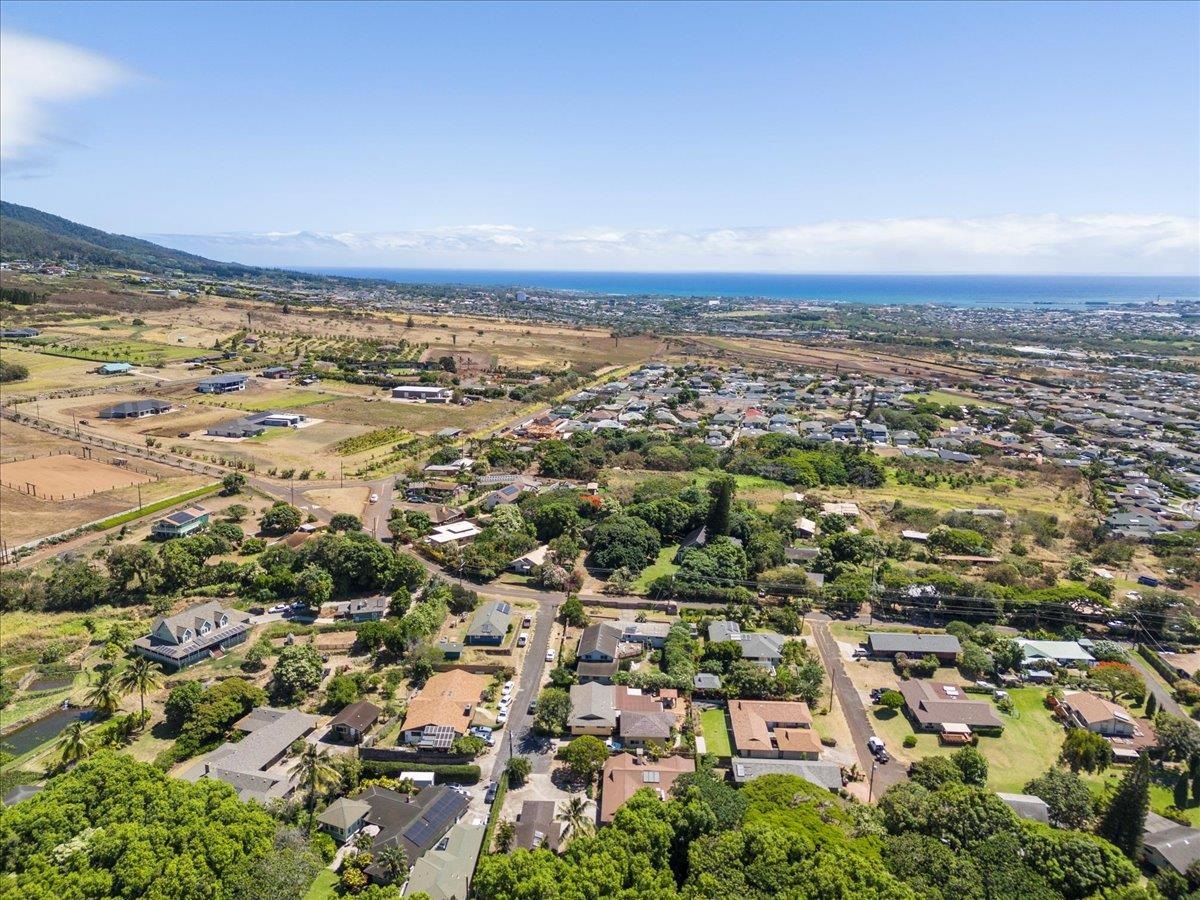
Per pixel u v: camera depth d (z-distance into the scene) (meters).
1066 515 194.00
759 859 68.44
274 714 102.00
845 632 132.75
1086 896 70.75
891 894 64.38
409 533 163.12
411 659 116.62
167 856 68.62
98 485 189.12
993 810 78.50
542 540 167.38
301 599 133.75
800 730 101.44
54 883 64.88
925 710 106.50
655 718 101.56
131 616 129.25
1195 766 95.81
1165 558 167.50
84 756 91.94
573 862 70.06
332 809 83.12
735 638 123.38
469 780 92.38
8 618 126.31
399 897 66.31
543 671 117.81
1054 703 111.31
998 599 136.38
